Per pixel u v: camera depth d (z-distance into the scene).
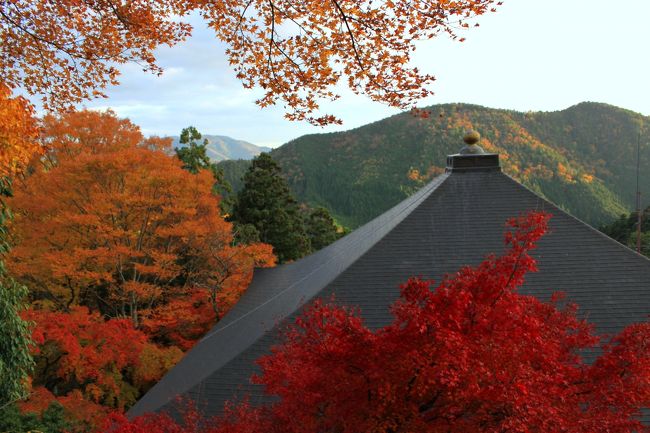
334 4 5.20
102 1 6.42
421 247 11.07
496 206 11.70
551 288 10.12
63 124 24.66
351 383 5.01
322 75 5.73
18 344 8.91
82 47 6.91
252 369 9.18
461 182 12.28
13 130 7.32
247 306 14.61
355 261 10.94
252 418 6.16
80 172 20.45
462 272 5.50
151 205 21.28
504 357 4.67
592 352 8.98
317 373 5.35
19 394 9.34
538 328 5.18
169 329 21.53
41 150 8.20
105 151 25.94
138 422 7.02
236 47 5.71
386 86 5.73
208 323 22.31
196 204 23.06
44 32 6.70
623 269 10.38
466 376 4.50
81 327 16.14
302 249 39.75
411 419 4.74
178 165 25.09
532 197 11.80
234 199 40.81
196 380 9.34
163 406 8.81
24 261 19.88
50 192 20.94
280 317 10.32
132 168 21.30
